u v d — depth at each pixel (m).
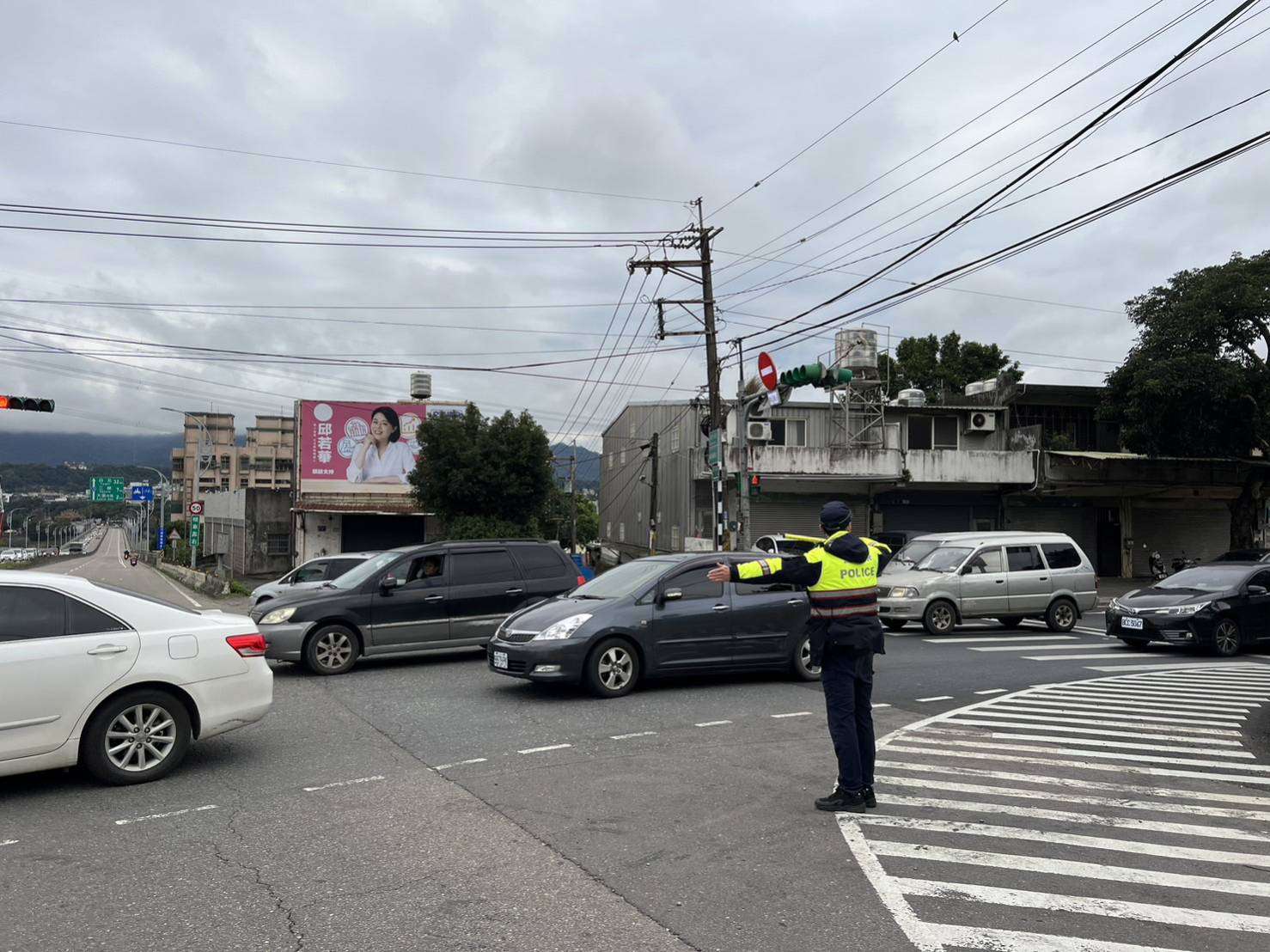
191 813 5.78
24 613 6.29
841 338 35.47
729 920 4.15
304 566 19.50
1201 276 29.84
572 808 5.87
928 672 12.09
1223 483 35.44
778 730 8.27
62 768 6.56
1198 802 6.13
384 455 38.72
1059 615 17.62
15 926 4.09
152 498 72.50
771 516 34.88
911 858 4.97
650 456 38.19
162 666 6.57
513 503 33.00
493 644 10.22
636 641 9.99
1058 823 5.64
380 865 4.84
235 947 3.88
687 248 24.95
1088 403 36.50
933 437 36.12
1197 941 3.97
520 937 3.97
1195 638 13.76
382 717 8.86
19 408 22.41
